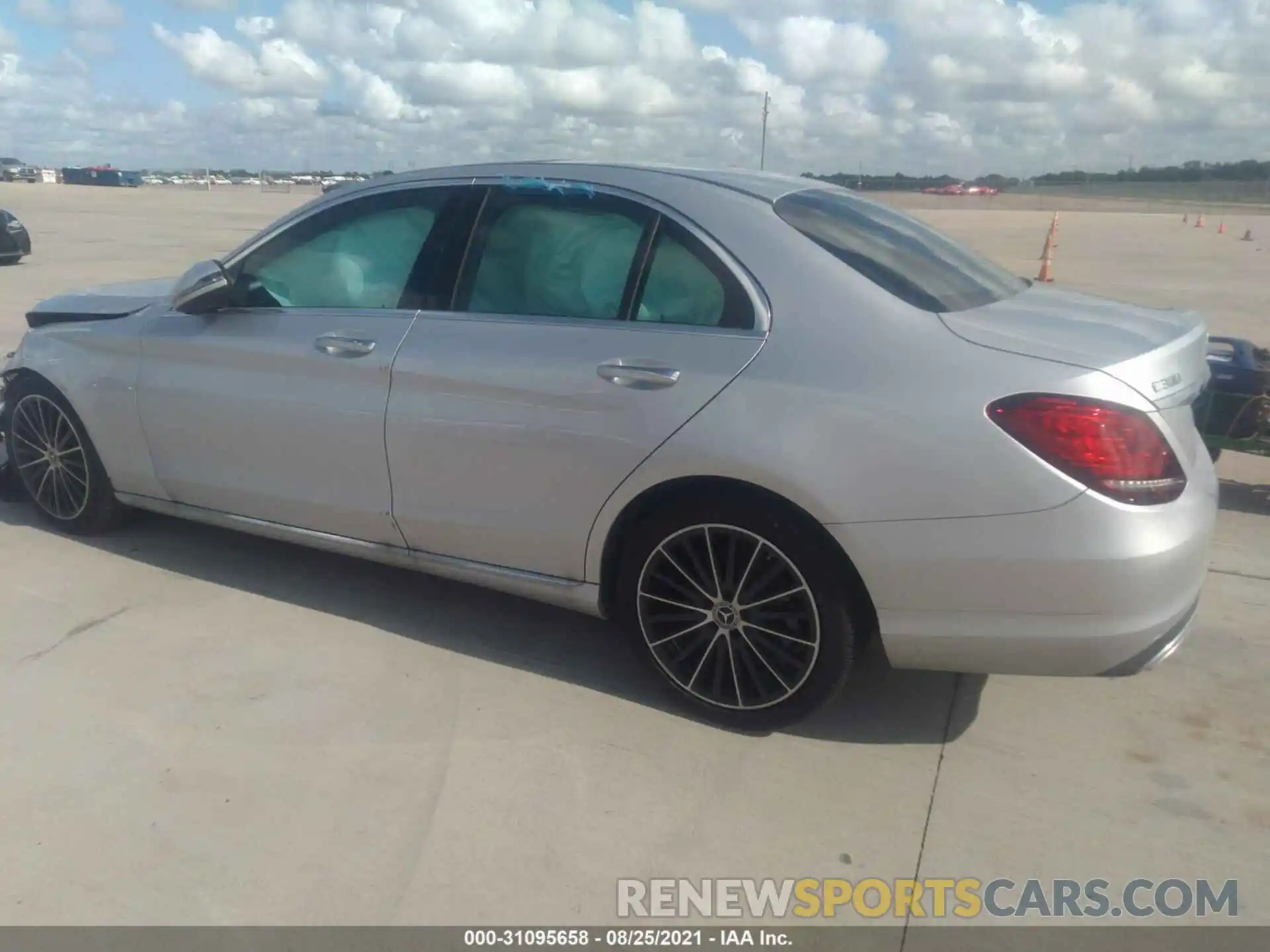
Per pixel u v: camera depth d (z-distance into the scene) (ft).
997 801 9.95
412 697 11.53
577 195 11.69
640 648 11.38
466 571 12.32
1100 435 9.04
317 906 8.43
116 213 110.63
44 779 9.91
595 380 10.80
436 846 9.14
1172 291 49.65
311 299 13.14
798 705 10.64
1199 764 10.61
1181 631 9.78
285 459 13.15
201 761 10.25
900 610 9.84
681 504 10.61
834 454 9.70
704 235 10.84
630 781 10.11
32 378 15.52
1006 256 70.38
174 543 15.76
